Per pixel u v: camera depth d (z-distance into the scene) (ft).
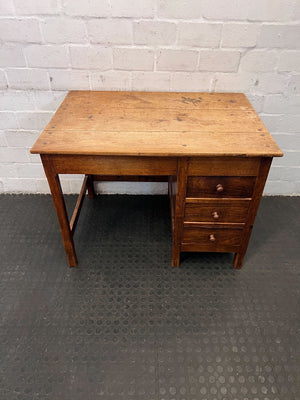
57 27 5.05
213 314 4.62
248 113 4.86
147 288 4.97
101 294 4.87
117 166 4.17
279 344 4.27
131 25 5.04
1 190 7.02
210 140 4.10
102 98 5.34
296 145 6.34
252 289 5.00
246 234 4.83
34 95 5.77
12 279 5.10
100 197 6.99
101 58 5.38
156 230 6.13
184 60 5.39
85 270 5.26
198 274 5.22
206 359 4.09
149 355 4.11
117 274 5.20
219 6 4.85
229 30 5.08
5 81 5.60
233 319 4.56
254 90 5.72
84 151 3.85
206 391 3.77
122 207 6.71
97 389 3.77
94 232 6.05
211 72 5.52
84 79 5.62
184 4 4.83
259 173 4.16
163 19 4.98
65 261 5.43
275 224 6.28
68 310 4.64
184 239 4.94
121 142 4.03
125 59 5.39
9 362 4.02
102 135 4.18
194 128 4.40
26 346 4.19
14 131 6.18
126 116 4.71
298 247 5.77
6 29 5.06
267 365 4.04
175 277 5.16
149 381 3.85
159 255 5.57
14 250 5.63
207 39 5.17
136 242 5.84
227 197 4.43
